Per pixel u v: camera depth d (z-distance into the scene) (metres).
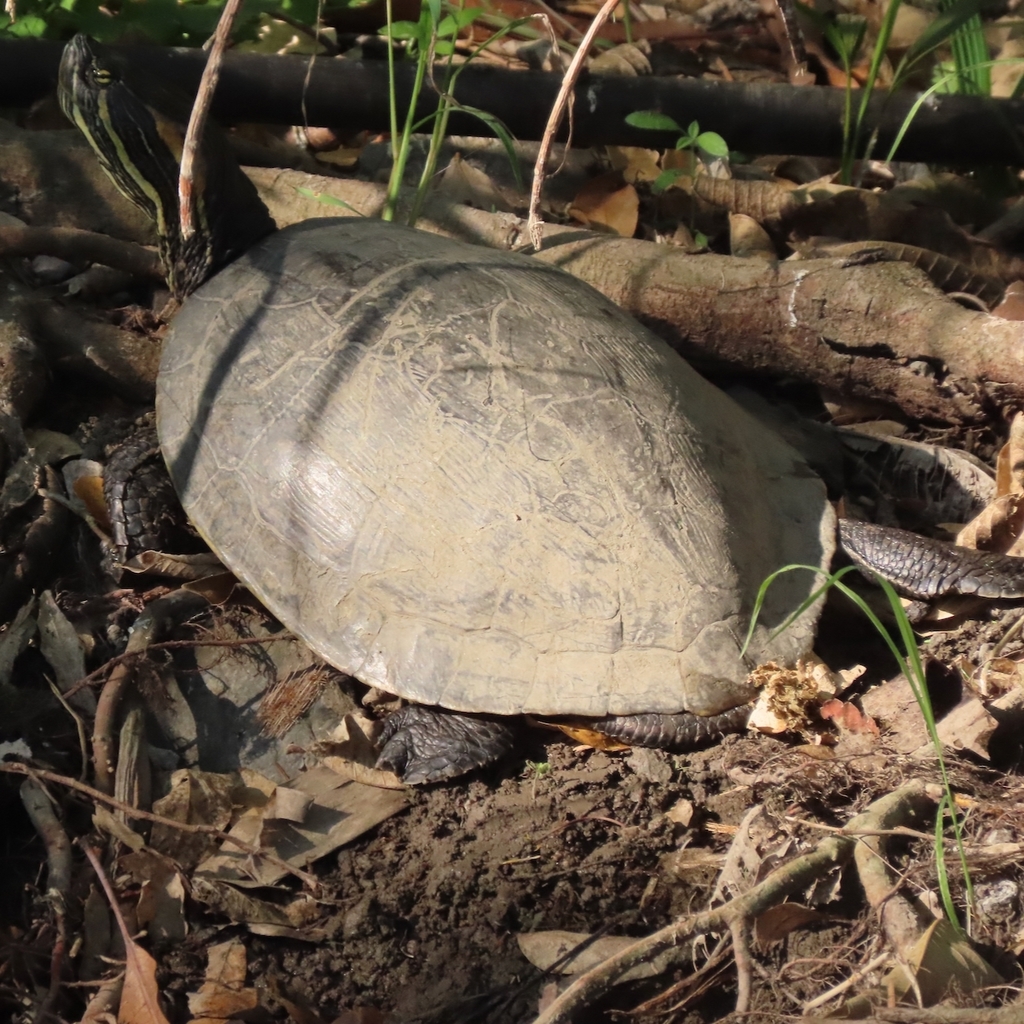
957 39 7.66
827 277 6.08
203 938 4.16
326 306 4.79
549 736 4.59
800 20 8.95
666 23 9.12
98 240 6.18
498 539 4.25
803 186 7.26
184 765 4.77
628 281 6.32
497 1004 3.88
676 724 4.27
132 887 4.21
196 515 4.82
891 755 4.28
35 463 5.48
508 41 8.59
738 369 6.50
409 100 7.06
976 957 3.64
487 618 4.24
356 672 4.36
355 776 4.60
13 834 4.47
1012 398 5.89
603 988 3.61
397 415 4.43
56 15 7.04
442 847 4.32
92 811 4.50
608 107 7.12
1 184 6.48
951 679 4.59
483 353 4.48
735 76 8.90
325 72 7.00
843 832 3.95
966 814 4.05
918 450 5.96
